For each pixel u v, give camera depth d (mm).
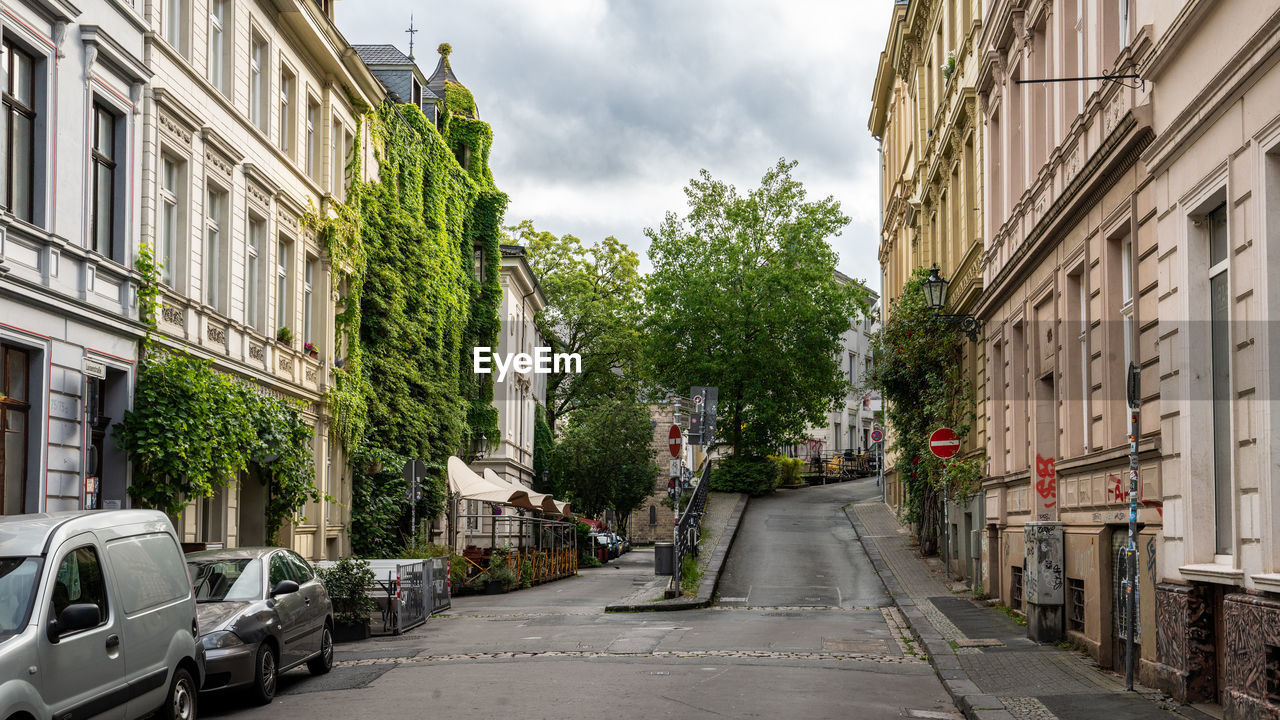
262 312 23094
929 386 26422
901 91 41000
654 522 58844
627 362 65000
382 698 11422
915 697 11391
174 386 17500
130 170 17141
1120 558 12609
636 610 21719
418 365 33344
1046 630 14883
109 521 8922
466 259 40906
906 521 32125
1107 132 13375
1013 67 19125
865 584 25375
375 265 29922
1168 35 10734
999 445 20844
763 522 38656
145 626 8898
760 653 14789
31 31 14594
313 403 26031
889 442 44469
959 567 24828
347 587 17844
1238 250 9547
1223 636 9961
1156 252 11594
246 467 20703
